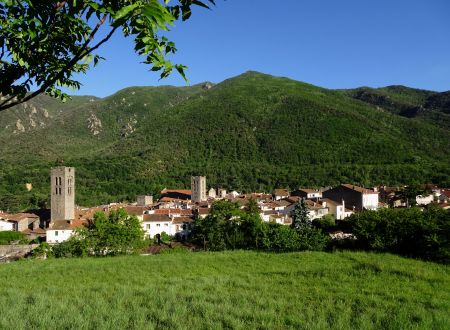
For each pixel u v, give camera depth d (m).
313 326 10.01
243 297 13.48
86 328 9.62
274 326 10.20
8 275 23.77
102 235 40.56
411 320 10.92
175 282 18.03
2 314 10.49
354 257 25.95
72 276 22.61
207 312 11.30
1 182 139.62
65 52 5.09
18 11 4.35
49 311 11.12
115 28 3.94
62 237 69.62
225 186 159.00
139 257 31.25
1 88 4.80
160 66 4.09
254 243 46.28
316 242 35.88
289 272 20.61
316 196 114.12
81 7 4.20
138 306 11.98
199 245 53.12
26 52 4.73
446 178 134.25
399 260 23.97
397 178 142.50
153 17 3.58
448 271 20.09
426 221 27.64
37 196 117.50
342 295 14.17
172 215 84.62
